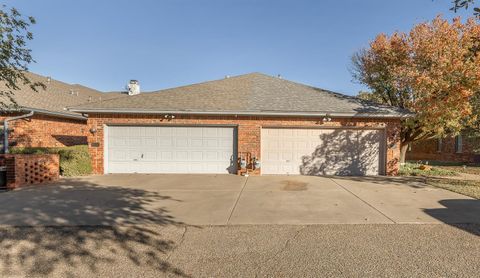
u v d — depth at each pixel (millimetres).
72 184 8625
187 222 5062
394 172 10891
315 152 11102
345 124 10922
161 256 3719
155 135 11164
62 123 13812
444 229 4742
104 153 11000
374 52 14266
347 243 4145
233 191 7789
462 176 10961
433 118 9633
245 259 3635
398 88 13211
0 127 11336
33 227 4738
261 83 13961
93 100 18984
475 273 3275
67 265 3467
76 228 4707
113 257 3684
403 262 3541
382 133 11078
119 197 6910
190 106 11023
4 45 6676
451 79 9242
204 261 3578
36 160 8734
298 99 11984
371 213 5660
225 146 11195
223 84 13906
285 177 10297
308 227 4848
